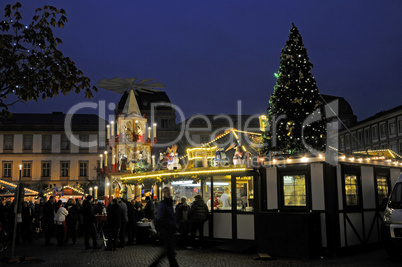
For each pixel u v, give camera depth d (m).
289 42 16.27
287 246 11.00
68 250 13.59
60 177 60.59
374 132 52.62
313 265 9.62
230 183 13.89
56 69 8.84
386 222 10.49
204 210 13.35
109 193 22.83
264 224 11.56
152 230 14.62
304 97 15.82
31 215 16.88
